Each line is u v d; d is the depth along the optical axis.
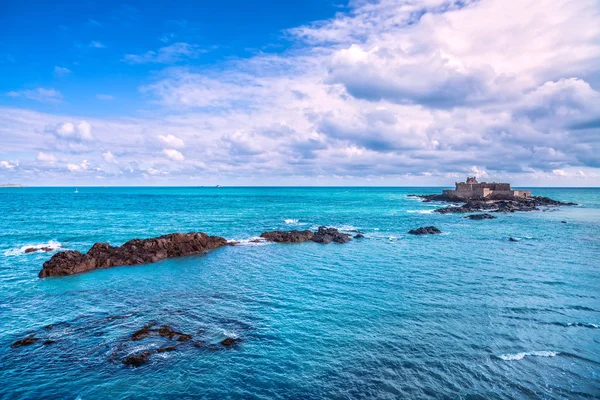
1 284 30.05
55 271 32.81
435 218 87.06
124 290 28.42
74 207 110.31
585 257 41.38
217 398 14.55
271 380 15.78
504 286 29.44
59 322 21.66
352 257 41.81
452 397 14.57
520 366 16.84
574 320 22.19
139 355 17.47
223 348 18.50
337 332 20.52
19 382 15.42
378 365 16.98
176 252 42.06
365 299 26.25
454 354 17.97
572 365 16.94
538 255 42.62
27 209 99.88
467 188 138.88
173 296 26.84
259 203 146.50
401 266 37.03
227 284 30.25
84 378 15.74
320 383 15.56
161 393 14.81
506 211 101.75
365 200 173.38
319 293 27.70
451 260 40.03
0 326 21.09
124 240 51.19
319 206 129.50
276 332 20.47
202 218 82.62
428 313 23.39
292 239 52.16
